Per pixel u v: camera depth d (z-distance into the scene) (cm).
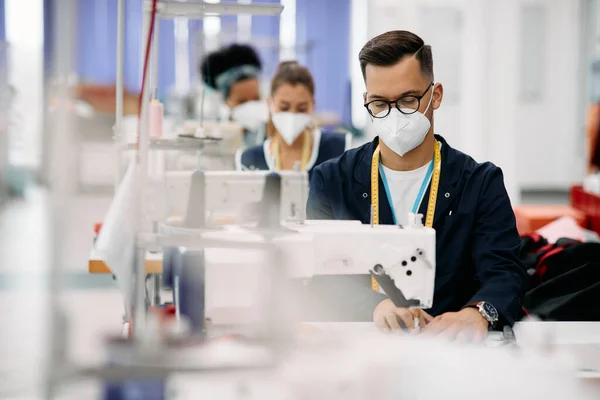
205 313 128
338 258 143
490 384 123
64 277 88
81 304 351
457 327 151
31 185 714
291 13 724
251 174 176
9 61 633
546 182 957
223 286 128
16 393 107
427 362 128
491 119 646
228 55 387
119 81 195
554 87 934
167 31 497
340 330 154
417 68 171
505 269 175
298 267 133
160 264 192
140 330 110
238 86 387
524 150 948
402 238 145
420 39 173
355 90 737
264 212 138
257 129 389
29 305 363
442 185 186
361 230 144
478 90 644
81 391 104
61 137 87
